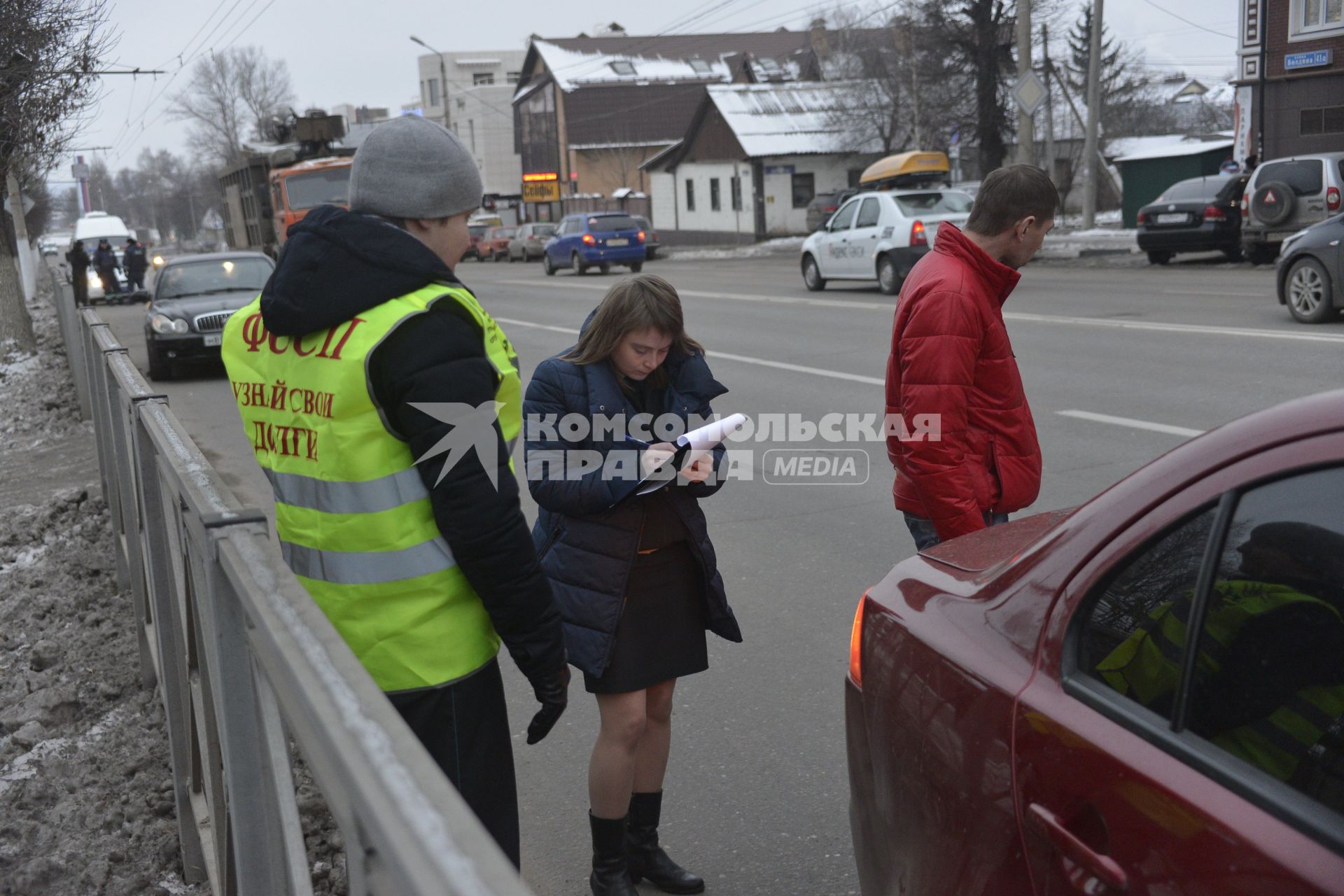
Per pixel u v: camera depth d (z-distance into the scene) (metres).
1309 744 1.38
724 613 2.97
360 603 2.17
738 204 48.91
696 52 66.25
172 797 3.52
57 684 4.47
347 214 2.14
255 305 2.35
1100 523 1.79
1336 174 18.00
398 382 2.04
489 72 91.75
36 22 12.89
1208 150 29.62
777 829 3.37
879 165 30.19
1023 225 3.10
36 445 10.53
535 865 3.28
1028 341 12.07
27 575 5.91
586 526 2.83
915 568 2.34
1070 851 1.56
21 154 14.23
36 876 3.09
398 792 1.10
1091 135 28.62
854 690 2.32
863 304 17.70
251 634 1.87
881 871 2.18
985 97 37.09
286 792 1.82
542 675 2.23
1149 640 1.61
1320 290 11.94
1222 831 1.37
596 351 2.83
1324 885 1.24
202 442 9.93
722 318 16.78
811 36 61.44
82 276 29.34
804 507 6.82
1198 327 12.20
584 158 60.94
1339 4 24.77
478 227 50.69
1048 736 1.67
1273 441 1.54
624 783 2.91
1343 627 1.40
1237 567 1.53
